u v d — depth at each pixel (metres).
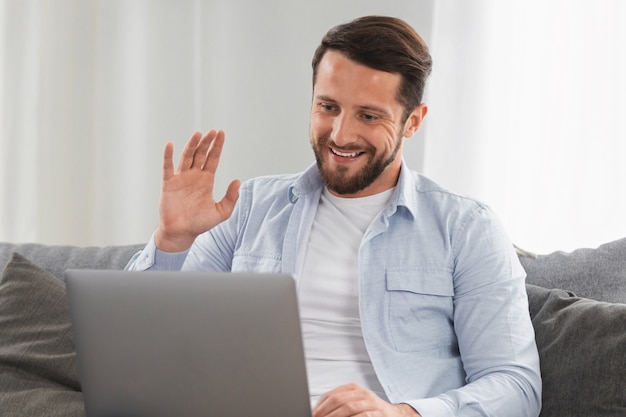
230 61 3.77
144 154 3.86
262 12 3.73
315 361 2.42
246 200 2.72
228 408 1.79
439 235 2.48
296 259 2.53
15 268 2.78
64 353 2.62
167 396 1.84
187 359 1.80
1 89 3.93
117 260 2.91
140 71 3.85
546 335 2.40
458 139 3.45
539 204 3.37
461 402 2.16
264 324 1.74
